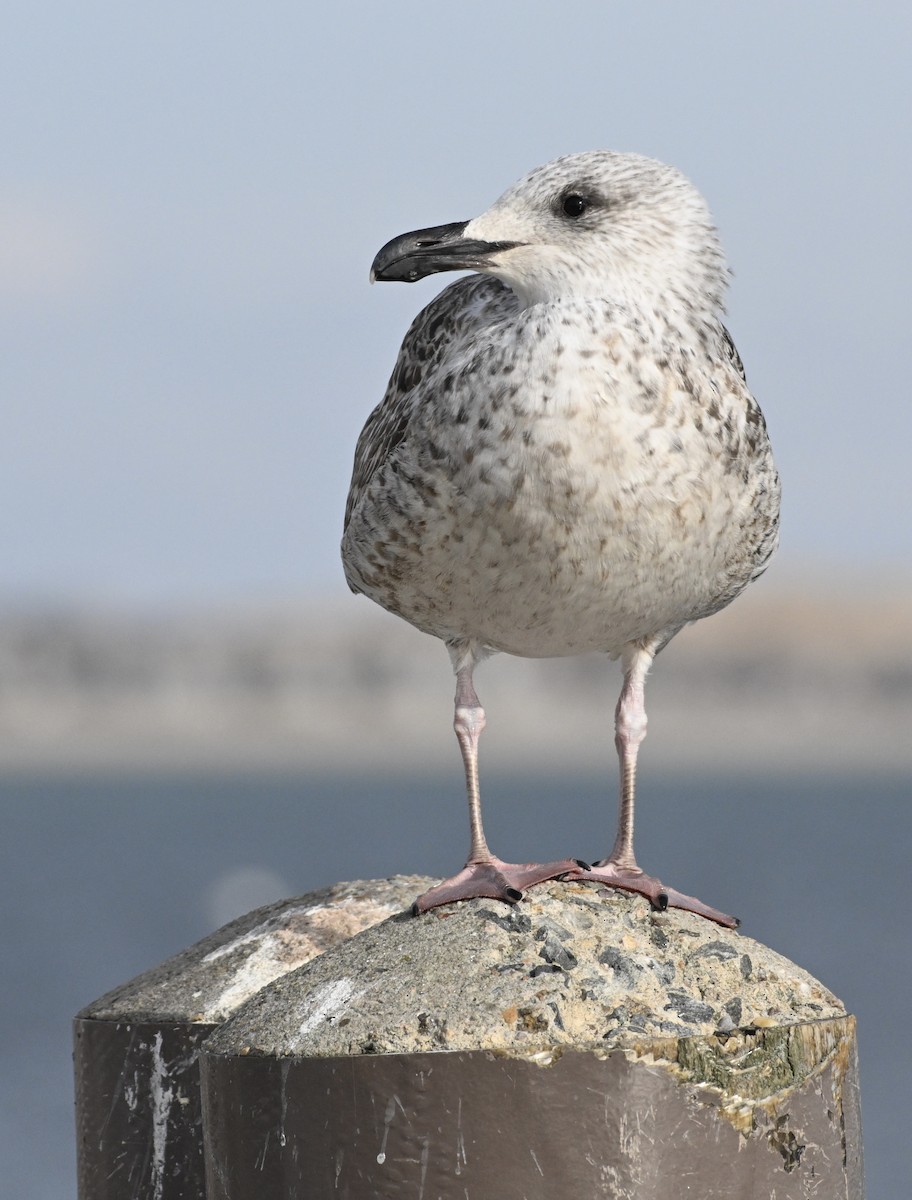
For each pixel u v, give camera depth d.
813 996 8.22
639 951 8.26
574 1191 7.45
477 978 7.95
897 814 175.50
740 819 167.38
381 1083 7.54
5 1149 38.06
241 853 124.75
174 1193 9.44
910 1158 37.28
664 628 11.18
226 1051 8.05
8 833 154.38
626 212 10.39
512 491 9.91
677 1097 7.58
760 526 10.74
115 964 72.44
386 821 163.62
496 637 11.09
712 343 10.34
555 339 9.88
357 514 10.89
